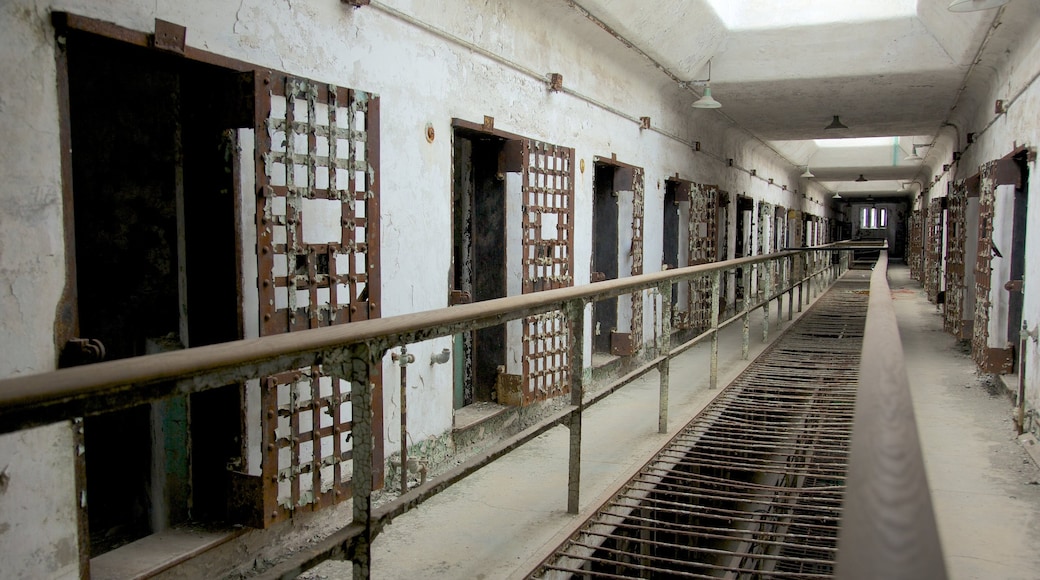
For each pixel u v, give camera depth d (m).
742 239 12.72
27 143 2.15
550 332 5.27
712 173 10.52
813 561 3.00
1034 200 5.20
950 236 9.73
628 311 7.13
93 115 3.11
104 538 3.28
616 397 5.90
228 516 2.92
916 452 0.89
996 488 4.04
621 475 3.81
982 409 5.78
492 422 4.76
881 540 0.71
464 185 5.16
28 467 2.15
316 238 3.23
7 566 2.11
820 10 7.43
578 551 3.06
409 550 3.06
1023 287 5.85
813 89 8.36
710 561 4.39
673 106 8.52
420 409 3.98
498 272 5.15
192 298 3.02
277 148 3.01
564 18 5.43
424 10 3.90
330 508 3.36
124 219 3.17
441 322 2.11
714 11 7.11
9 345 2.12
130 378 1.23
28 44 2.14
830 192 27.19
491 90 4.63
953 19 6.26
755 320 10.98
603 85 6.47
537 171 5.08
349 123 3.12
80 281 3.23
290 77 2.84
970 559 3.16
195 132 2.93
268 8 2.92
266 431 2.80
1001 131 6.76
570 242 5.58
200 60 2.64
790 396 5.75
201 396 3.00
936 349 8.57
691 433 4.78
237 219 2.87
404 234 3.79
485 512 3.45
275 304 2.89
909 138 15.48
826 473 3.93
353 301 3.17
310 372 2.98
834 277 19.47
